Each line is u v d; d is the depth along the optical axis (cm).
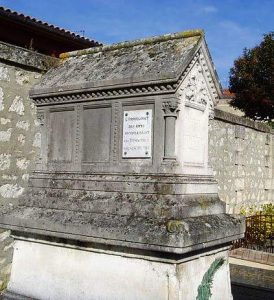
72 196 501
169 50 478
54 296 484
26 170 621
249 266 823
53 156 541
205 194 494
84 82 498
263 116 2106
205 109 513
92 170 500
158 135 454
